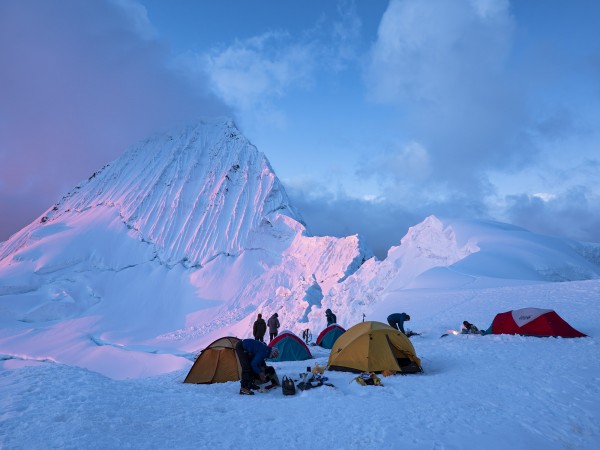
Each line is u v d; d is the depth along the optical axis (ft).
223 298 459.32
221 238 549.54
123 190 655.76
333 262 414.00
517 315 55.98
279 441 22.07
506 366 39.24
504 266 146.51
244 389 35.58
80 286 479.41
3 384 27.61
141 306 456.45
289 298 206.39
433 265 180.75
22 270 501.97
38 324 411.54
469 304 87.40
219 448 20.67
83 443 19.01
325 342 79.00
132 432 21.58
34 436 19.33
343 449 21.20
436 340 59.72
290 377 41.04
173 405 28.19
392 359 41.19
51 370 32.04
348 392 35.06
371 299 161.99
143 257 536.01
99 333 383.65
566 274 150.20
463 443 22.39
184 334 337.11
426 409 28.17
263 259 512.63
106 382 31.63
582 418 25.79
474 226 190.90
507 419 26.00
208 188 626.23
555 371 35.78
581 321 58.80
